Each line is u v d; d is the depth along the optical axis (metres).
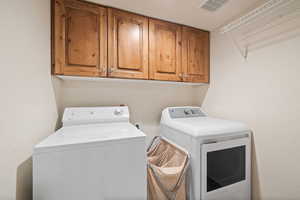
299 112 1.04
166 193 1.09
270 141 1.21
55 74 1.11
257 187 1.30
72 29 1.16
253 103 1.34
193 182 1.11
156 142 1.71
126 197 0.84
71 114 1.31
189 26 1.68
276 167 1.17
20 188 0.71
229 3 1.25
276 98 1.17
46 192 0.70
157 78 1.49
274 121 1.19
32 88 0.83
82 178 0.75
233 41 1.53
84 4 1.20
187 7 1.31
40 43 0.93
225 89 1.63
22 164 0.72
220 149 1.17
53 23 1.10
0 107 0.57
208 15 1.45
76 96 1.49
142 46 1.42
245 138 1.30
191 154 1.15
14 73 0.67
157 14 1.42
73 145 0.74
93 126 1.25
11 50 0.65
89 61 1.21
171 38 1.57
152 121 1.87
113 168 0.82
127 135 0.91
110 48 1.28
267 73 1.23
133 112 1.76
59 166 0.72
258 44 1.30
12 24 0.66
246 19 1.23
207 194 1.12
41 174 0.69
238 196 1.26
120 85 1.69
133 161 0.86
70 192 0.73
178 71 1.61
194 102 2.17
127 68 1.35
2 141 0.58
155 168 1.11
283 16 1.12
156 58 1.49
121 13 1.33
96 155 0.78
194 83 1.83
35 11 0.86
